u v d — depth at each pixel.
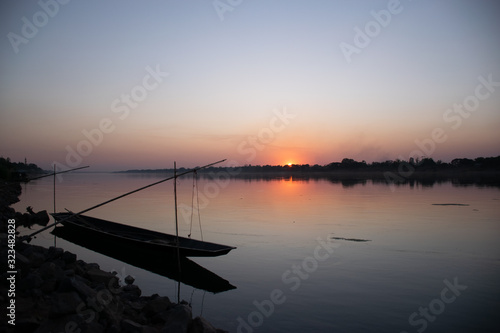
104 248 16.12
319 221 23.19
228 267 12.97
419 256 14.29
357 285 10.95
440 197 38.78
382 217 24.64
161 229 20.64
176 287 10.85
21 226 21.11
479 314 8.77
